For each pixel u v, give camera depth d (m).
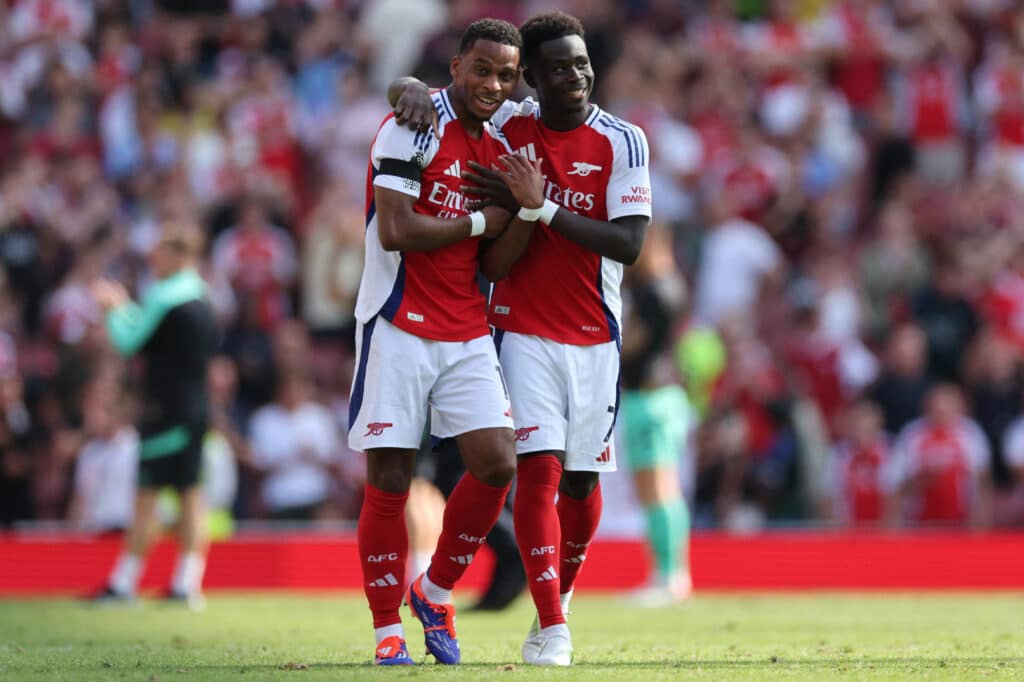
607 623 27.09
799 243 54.78
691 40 61.69
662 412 33.25
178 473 32.47
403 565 17.42
